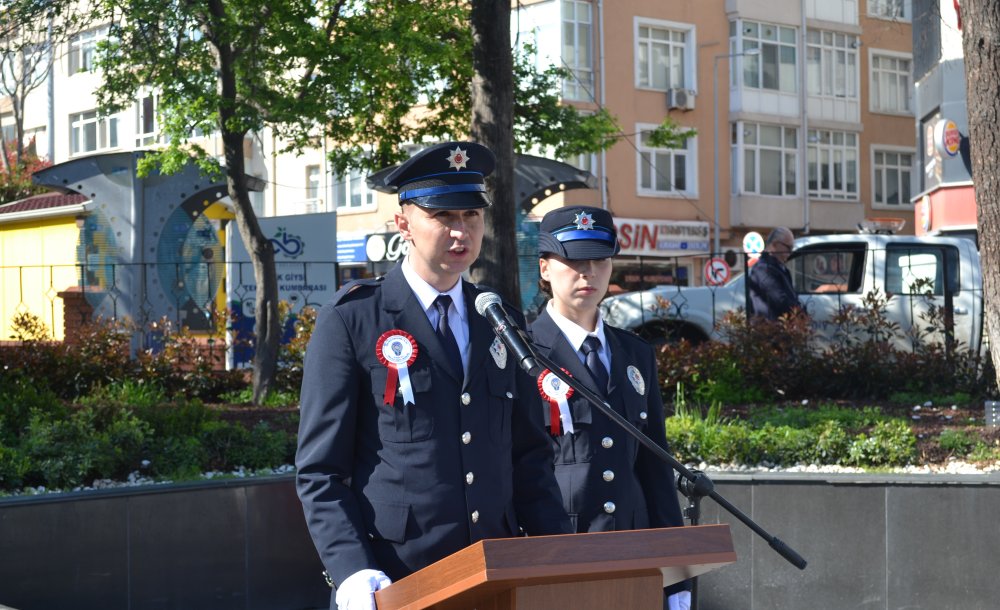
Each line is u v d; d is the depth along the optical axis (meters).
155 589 5.97
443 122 14.25
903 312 12.52
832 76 36.12
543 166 15.43
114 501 5.85
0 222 18.67
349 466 3.08
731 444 7.23
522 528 3.34
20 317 11.20
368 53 10.52
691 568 2.64
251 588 6.32
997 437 7.50
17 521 5.55
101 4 10.25
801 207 35.31
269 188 32.97
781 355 10.41
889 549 6.42
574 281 4.25
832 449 7.22
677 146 20.06
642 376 4.29
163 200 14.44
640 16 32.00
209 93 10.56
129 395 8.96
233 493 6.27
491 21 9.55
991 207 7.62
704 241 33.16
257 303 10.65
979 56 7.60
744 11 33.78
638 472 4.32
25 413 7.10
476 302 3.19
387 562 3.00
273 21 10.46
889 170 37.66
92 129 31.36
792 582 6.53
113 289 14.02
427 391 3.07
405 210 3.19
